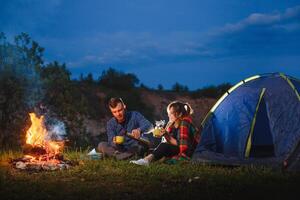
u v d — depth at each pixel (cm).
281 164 508
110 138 599
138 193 410
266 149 564
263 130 568
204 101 2077
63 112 781
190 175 479
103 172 493
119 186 436
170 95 2058
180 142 559
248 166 517
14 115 740
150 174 484
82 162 545
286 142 526
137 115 607
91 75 1897
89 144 805
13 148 704
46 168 506
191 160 553
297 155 511
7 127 732
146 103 1892
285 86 567
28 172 497
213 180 454
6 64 743
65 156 594
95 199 388
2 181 443
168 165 529
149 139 630
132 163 537
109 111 1588
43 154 551
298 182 449
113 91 1808
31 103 757
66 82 796
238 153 554
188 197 389
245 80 599
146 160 538
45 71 785
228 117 578
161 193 403
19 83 747
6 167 516
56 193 407
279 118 544
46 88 777
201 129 595
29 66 761
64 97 787
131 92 1886
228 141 567
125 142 596
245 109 574
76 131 799
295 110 544
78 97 848
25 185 434
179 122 573
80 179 463
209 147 570
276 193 407
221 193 405
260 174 482
